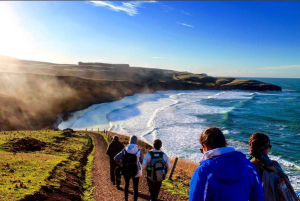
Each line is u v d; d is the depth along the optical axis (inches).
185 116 1903.3
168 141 1160.2
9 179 278.2
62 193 271.1
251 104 2728.8
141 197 278.8
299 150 1000.9
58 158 481.1
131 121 1866.4
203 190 73.7
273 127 1478.8
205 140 81.2
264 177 97.7
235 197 68.8
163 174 194.2
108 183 344.5
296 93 4862.2
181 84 6161.4
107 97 3496.6
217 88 6131.9
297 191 605.6
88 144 841.5
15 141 580.7
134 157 218.1
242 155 78.5
